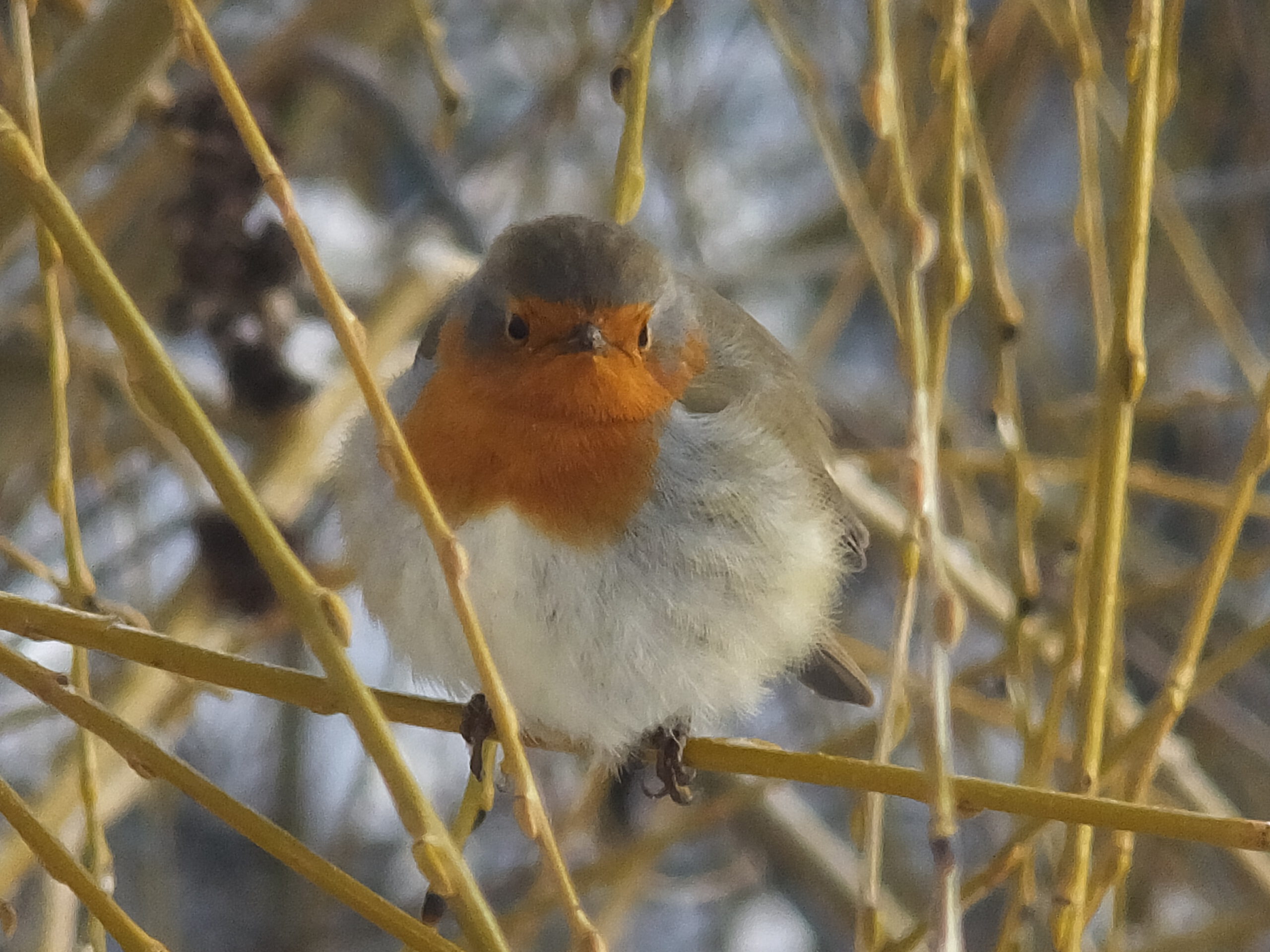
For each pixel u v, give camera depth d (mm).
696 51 13883
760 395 7312
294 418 10070
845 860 12148
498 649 6688
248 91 11016
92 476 11453
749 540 6867
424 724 6582
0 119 4242
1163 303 13047
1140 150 5141
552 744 7324
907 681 7297
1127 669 13234
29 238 8875
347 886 4543
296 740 13250
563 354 6426
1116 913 5855
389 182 13789
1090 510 5691
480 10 14844
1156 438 13602
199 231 9641
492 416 6539
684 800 7254
